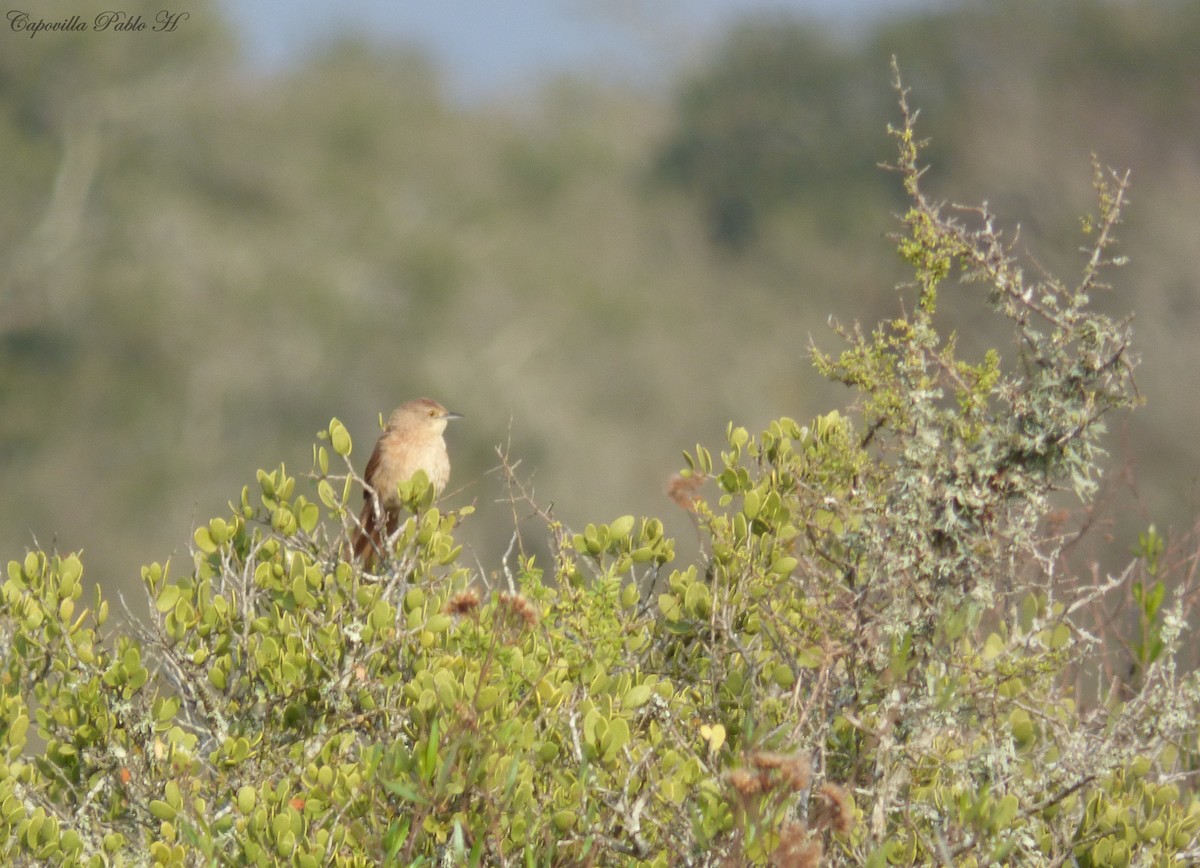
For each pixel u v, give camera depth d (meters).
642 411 57.06
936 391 10.78
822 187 59.06
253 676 11.66
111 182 56.03
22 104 55.53
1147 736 11.55
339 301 56.25
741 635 11.66
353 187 59.34
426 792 9.80
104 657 11.77
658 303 59.38
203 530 12.16
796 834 9.38
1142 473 27.38
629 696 10.51
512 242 61.16
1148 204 44.56
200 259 55.56
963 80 55.72
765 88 61.25
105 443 52.06
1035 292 12.02
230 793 10.98
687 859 9.84
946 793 10.58
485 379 56.31
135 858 10.62
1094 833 10.74
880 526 10.77
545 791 10.41
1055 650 11.04
